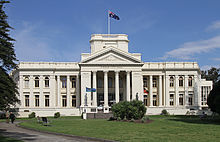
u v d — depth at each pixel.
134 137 26.67
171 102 81.00
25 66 78.94
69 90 79.62
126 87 73.50
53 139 26.28
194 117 63.25
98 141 25.48
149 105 80.56
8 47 35.50
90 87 72.00
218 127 37.31
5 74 35.72
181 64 81.38
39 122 47.62
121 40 77.50
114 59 72.88
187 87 80.81
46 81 79.56
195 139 25.39
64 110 72.31
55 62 79.69
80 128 36.25
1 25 34.22
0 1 34.22
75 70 79.88
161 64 81.31
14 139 25.05
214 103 48.59
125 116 48.59
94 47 77.12
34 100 78.56
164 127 37.19
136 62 73.12
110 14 77.94
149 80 81.25
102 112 70.12
